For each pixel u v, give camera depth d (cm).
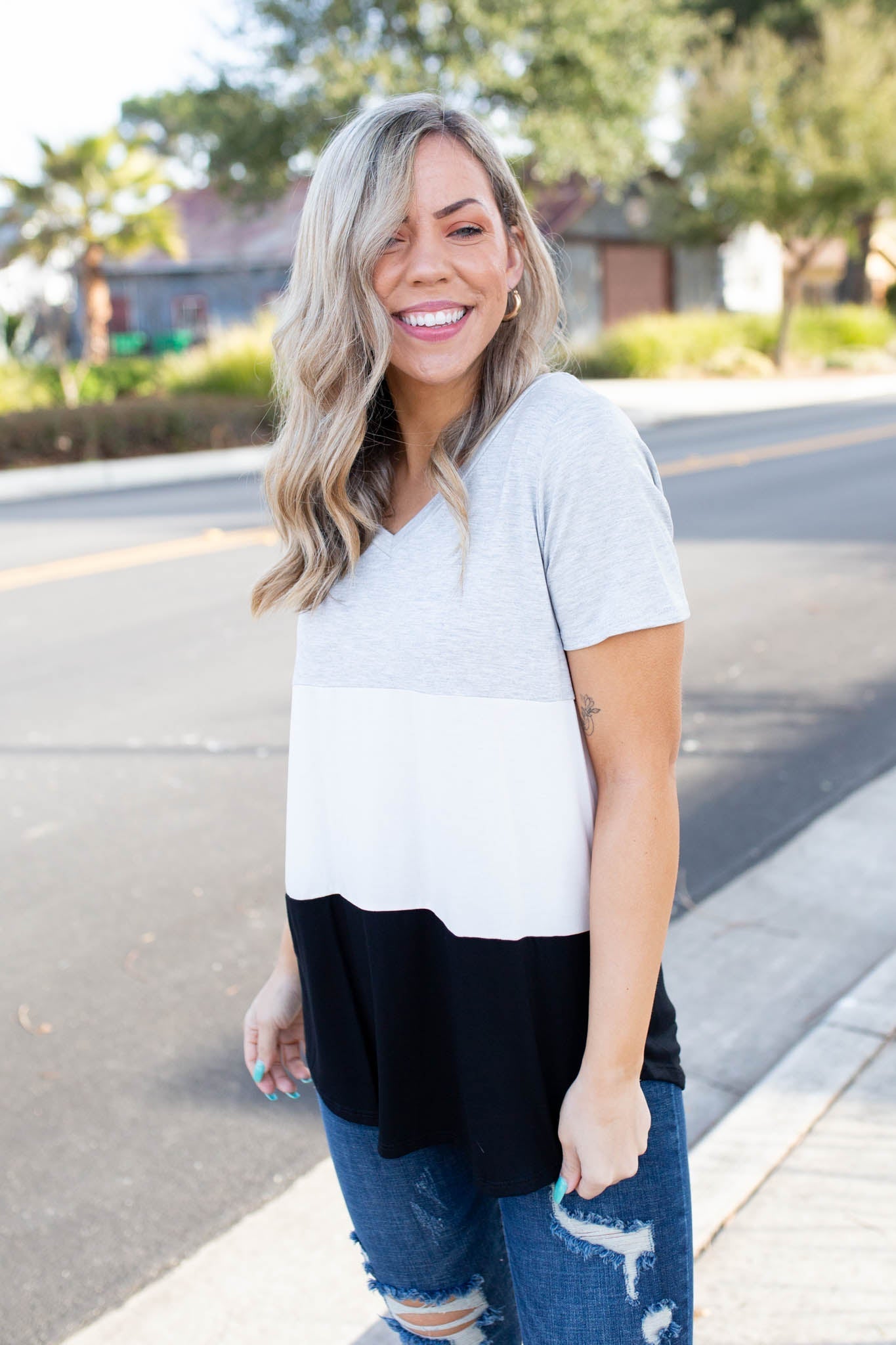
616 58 2092
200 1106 266
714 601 687
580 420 112
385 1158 127
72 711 542
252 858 385
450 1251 135
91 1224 231
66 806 432
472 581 113
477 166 121
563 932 117
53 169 2412
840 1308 189
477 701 114
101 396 2356
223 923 344
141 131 2661
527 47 1972
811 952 303
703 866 359
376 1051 128
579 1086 113
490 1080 119
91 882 372
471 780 115
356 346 120
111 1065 281
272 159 2075
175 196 3244
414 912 123
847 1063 248
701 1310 190
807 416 1916
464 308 119
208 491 1357
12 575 851
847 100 2505
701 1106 244
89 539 1010
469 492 115
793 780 422
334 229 119
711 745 460
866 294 3547
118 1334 203
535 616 113
